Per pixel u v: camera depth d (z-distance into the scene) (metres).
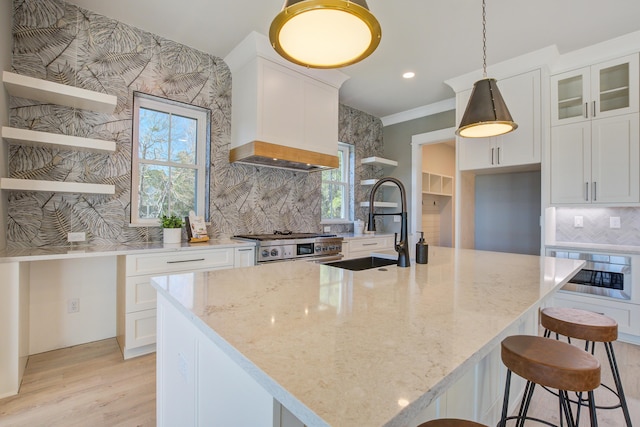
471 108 2.12
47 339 2.45
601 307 2.89
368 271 1.65
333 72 3.52
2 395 1.86
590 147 3.06
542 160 3.21
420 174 4.84
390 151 5.12
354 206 4.77
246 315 0.95
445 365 0.65
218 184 3.33
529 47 3.04
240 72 3.27
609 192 2.96
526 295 1.20
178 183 3.14
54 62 2.44
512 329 0.91
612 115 2.96
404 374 0.61
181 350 1.18
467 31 2.78
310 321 0.90
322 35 1.32
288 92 3.25
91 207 2.61
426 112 4.67
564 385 1.04
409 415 0.51
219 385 0.92
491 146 3.54
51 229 2.44
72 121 2.52
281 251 3.10
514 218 4.69
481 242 4.99
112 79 2.69
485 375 1.54
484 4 2.38
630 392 2.01
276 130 3.14
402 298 1.15
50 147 2.39
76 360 2.32
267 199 3.73
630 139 2.87
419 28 2.73
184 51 3.10
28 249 2.26
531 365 1.11
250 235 3.45
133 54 2.80
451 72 3.56
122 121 2.75
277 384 0.58
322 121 3.55
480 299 1.14
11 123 2.26
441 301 1.11
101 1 2.47
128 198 2.79
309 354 0.69
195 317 0.94
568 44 2.98
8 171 2.23
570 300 3.06
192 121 3.25
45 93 2.21
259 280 1.41
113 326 2.74
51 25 2.43
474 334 0.81
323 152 3.55
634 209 3.14
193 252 2.62
